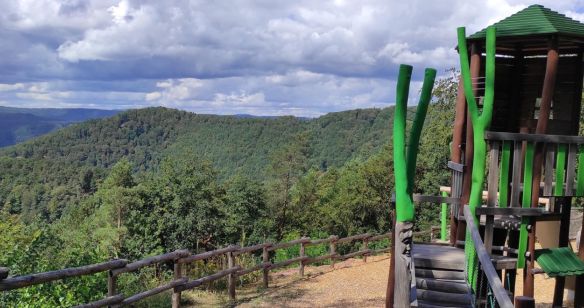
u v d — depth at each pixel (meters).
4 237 8.35
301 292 8.40
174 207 23.20
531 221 5.71
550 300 7.78
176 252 6.39
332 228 30.53
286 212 34.75
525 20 5.94
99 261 6.57
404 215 4.22
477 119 5.49
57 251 6.83
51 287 5.63
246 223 28.50
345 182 31.11
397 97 4.22
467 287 5.11
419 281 5.33
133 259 19.61
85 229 25.02
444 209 7.85
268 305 7.47
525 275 5.77
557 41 5.68
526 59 6.99
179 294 6.44
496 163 5.54
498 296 3.12
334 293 8.37
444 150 23.22
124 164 36.97
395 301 4.21
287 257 12.41
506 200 5.58
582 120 12.82
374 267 11.07
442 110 18.53
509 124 7.10
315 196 35.19
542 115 5.70
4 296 5.18
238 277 8.93
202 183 25.12
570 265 5.75
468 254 5.13
